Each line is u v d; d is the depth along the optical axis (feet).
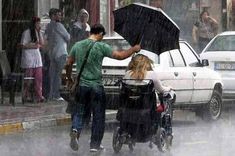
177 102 92.27
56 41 109.70
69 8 132.77
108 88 84.48
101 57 71.31
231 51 110.32
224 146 75.82
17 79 106.22
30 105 105.40
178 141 79.36
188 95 93.97
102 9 143.74
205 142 78.79
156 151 72.54
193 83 94.73
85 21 114.73
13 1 123.03
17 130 86.94
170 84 89.71
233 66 108.88
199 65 97.71
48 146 75.36
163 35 70.85
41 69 107.76
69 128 90.63
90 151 70.74
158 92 71.51
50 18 110.93
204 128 92.02
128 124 69.46
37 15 124.57
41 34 108.88
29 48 106.73
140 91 68.54
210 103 100.01
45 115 94.79
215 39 113.39
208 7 175.32
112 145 74.23
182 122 98.84
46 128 90.38
